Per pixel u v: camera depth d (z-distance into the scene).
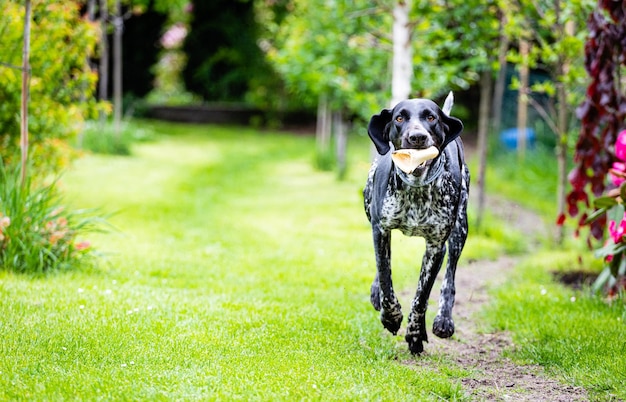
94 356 4.98
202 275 7.80
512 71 18.61
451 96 5.54
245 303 6.58
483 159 11.12
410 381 4.85
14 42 9.56
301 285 7.63
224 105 29.39
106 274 7.53
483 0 10.31
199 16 28.56
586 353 5.56
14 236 7.41
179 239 9.79
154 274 7.73
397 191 5.00
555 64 10.11
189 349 5.20
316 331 5.89
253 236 10.23
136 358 4.97
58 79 10.40
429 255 5.24
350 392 4.52
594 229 7.62
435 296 7.61
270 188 15.18
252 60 27.94
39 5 9.77
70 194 12.34
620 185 6.74
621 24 7.21
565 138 9.88
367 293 7.45
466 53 11.54
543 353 5.63
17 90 9.63
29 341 5.20
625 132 6.59
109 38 25.88
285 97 27.61
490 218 11.73
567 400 4.75
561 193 10.17
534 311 6.88
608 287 7.21
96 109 11.11
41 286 6.76
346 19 13.24
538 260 9.26
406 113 4.79
